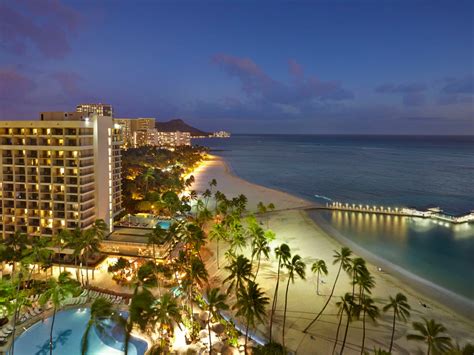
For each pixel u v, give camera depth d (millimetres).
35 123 77000
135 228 90875
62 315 57562
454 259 96125
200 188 195750
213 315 53562
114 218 96438
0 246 61406
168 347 49719
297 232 113562
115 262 74938
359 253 96875
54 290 48375
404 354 51312
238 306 45656
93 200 81875
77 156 76375
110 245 78062
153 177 157875
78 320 56406
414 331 57469
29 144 77688
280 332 56406
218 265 81625
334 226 127688
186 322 55844
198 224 98750
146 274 50188
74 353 48625
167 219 106375
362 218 140375
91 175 81000
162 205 115438
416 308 66250
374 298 69312
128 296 63719
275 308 63281
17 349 48969
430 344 40562
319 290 70375
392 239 113375
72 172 77250
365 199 178250
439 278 83000
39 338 51594
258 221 126562
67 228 77125
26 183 77750
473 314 65375
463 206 162500
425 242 110625
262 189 196125
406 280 80000
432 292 74250
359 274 56812
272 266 81562
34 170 78500
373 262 90875
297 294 68625
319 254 92750
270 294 68250
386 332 56938
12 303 51969
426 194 191000
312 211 148625
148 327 52500
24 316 55562
